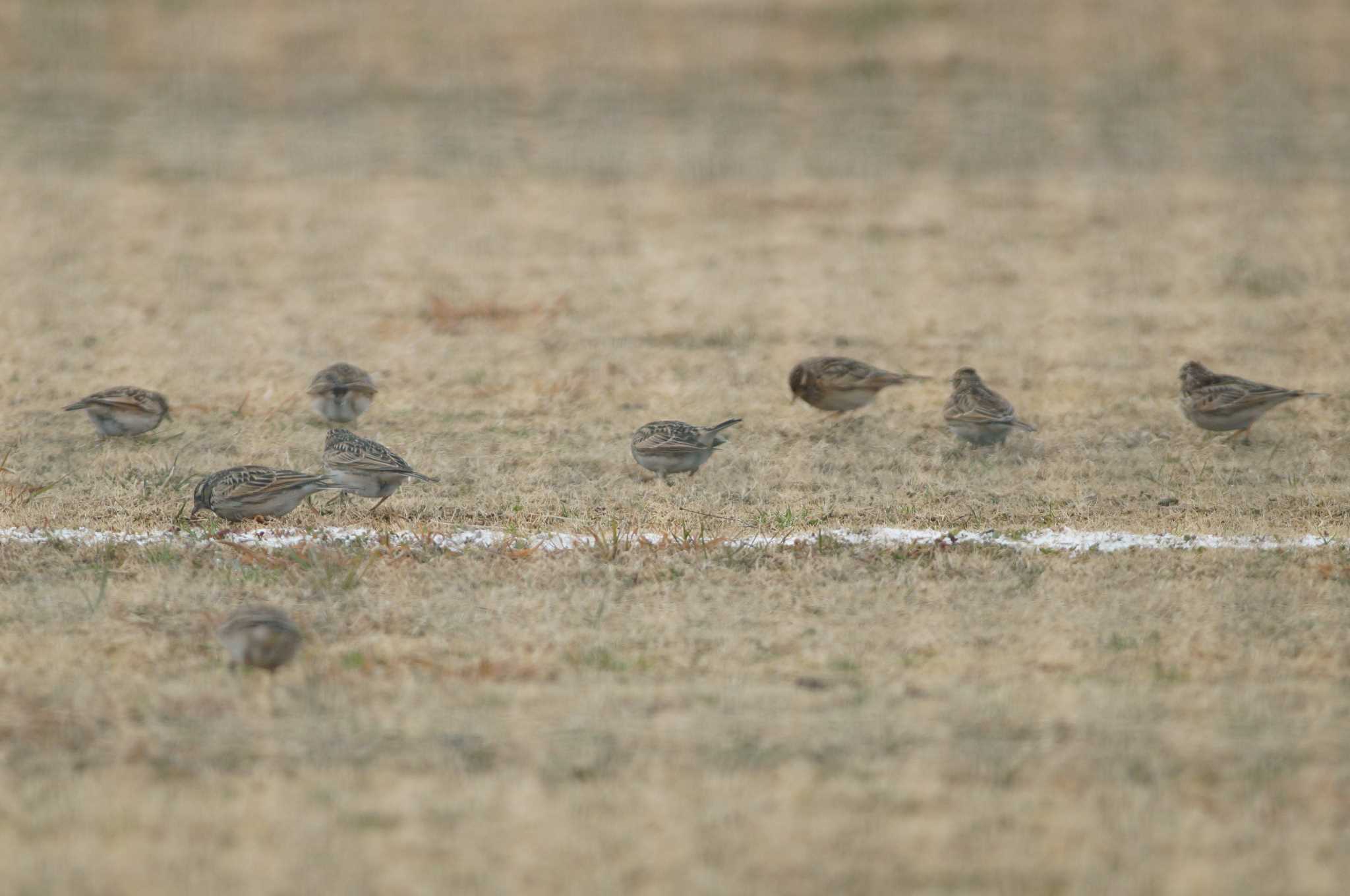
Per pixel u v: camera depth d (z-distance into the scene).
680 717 10.15
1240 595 12.68
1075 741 9.76
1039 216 33.38
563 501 15.70
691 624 12.09
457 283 27.94
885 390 21.08
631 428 18.94
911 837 8.55
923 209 34.19
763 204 34.81
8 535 14.25
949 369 22.16
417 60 50.00
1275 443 18.20
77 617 12.12
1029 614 12.27
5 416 19.05
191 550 13.87
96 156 39.53
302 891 7.99
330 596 12.66
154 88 47.22
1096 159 39.25
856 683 10.81
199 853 8.36
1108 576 13.25
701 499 15.74
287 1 55.38
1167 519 15.15
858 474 16.78
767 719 10.12
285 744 9.76
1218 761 9.48
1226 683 10.83
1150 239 31.12
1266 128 42.50
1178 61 48.91
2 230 31.48
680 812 8.83
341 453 15.15
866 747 9.67
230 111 45.09
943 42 50.41
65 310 25.25
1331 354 22.66
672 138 42.00
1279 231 31.58
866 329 24.55
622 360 22.48
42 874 8.12
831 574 13.35
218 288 27.31
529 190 36.50
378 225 32.88
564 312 25.72
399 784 9.20
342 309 25.88
